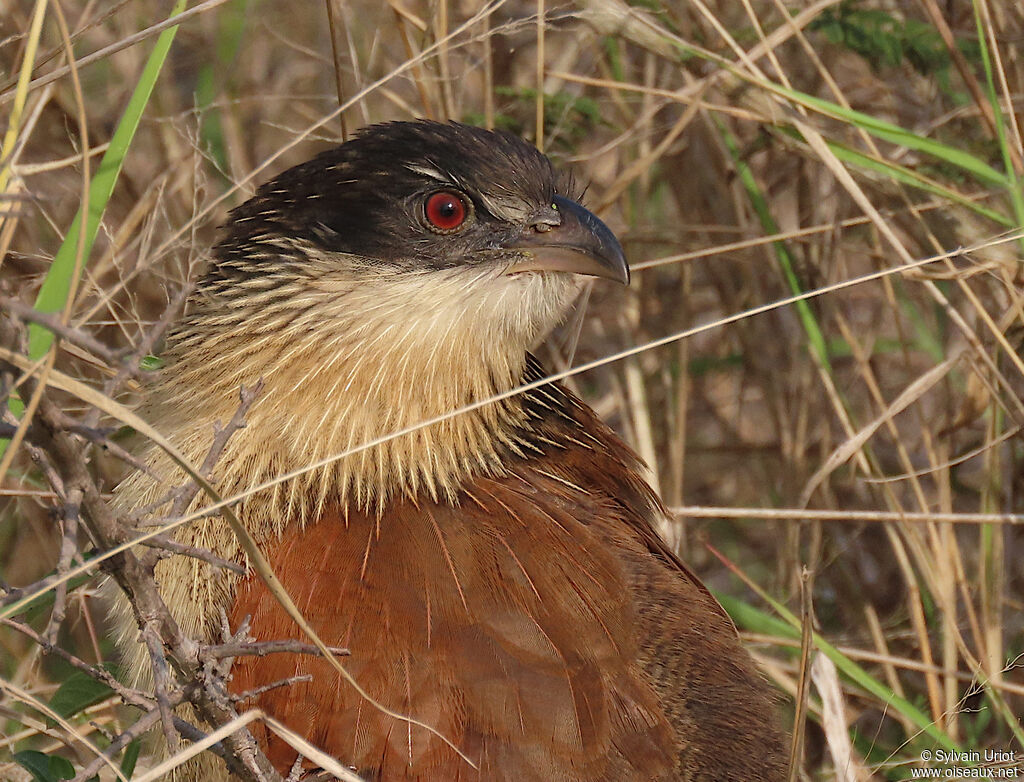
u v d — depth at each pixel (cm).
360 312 656
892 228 962
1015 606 915
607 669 583
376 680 566
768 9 991
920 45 910
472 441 683
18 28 944
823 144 820
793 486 994
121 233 845
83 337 390
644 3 937
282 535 627
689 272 1034
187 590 624
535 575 604
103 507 457
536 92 948
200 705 500
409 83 1065
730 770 582
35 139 986
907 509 1007
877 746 823
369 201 668
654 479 945
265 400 646
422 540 616
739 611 819
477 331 681
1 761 757
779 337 1031
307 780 523
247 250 679
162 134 1020
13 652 878
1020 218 745
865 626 961
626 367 976
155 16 1071
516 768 551
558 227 691
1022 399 895
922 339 965
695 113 946
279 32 1127
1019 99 863
